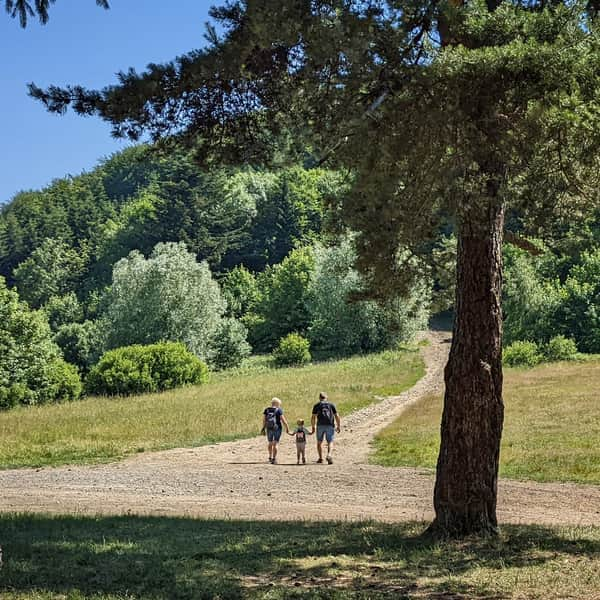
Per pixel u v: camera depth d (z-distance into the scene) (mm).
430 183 8203
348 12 7629
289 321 85188
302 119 9367
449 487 10141
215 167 10141
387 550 9336
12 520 12234
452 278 10883
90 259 124438
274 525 11750
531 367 49500
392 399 35812
